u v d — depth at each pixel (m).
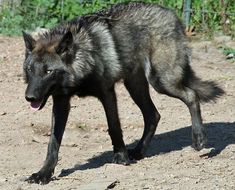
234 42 28.23
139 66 17.67
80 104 22.33
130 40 17.27
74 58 15.71
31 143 18.88
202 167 16.30
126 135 19.55
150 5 18.14
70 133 19.64
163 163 16.81
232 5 29.73
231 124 20.16
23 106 22.09
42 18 31.08
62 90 15.77
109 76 16.66
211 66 26.16
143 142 17.66
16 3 31.72
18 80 24.80
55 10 31.09
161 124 20.39
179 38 18.08
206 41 28.52
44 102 15.52
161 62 17.75
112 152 18.03
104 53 16.52
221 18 29.41
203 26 29.47
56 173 16.20
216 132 19.42
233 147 17.95
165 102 22.44
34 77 15.32
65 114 16.14
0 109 21.75
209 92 18.44
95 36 16.52
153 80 17.81
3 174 16.27
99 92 16.53
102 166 16.66
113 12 17.56
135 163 16.91
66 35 15.50
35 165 17.05
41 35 16.42
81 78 15.91
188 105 18.03
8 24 31.12
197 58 26.98
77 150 18.34
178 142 18.75
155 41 17.70
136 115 21.28
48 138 19.34
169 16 18.09
